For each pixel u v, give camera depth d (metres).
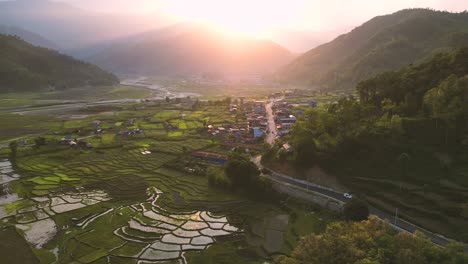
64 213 88.50
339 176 96.31
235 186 99.44
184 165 122.12
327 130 115.31
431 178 82.44
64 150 144.62
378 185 87.06
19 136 170.88
